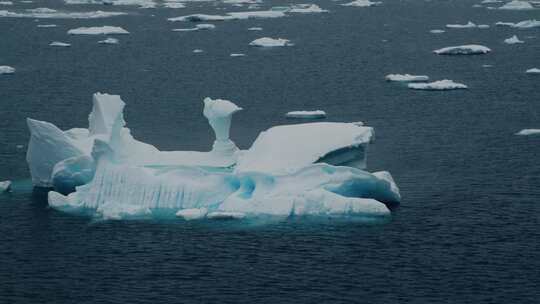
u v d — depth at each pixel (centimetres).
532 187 15750
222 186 14750
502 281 12112
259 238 13512
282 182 14525
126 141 15825
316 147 15050
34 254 13125
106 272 12519
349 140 15250
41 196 15425
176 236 13612
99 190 14800
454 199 15125
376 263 12669
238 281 12188
